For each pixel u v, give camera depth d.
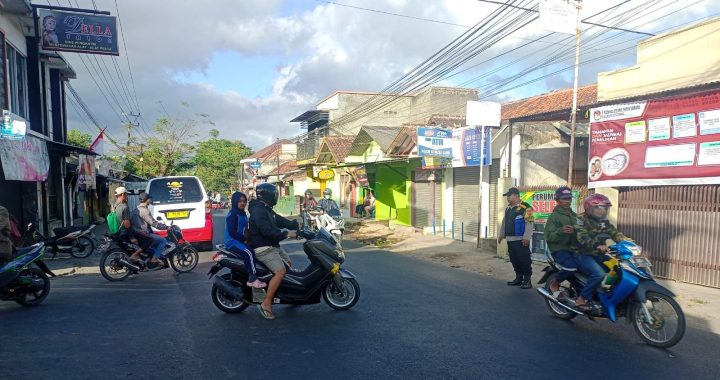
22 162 11.49
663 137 9.28
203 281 9.23
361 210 26.66
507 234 8.82
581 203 10.74
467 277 9.86
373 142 21.88
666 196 9.38
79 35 13.91
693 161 8.82
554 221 6.49
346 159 24.39
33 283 7.18
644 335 5.58
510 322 6.39
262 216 6.54
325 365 4.78
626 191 10.04
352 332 5.88
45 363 4.81
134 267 9.46
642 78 11.81
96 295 8.03
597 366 4.83
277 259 6.53
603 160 10.34
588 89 17.27
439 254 13.25
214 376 4.50
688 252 9.04
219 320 6.43
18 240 9.43
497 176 15.77
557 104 16.97
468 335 5.79
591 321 6.48
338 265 6.76
